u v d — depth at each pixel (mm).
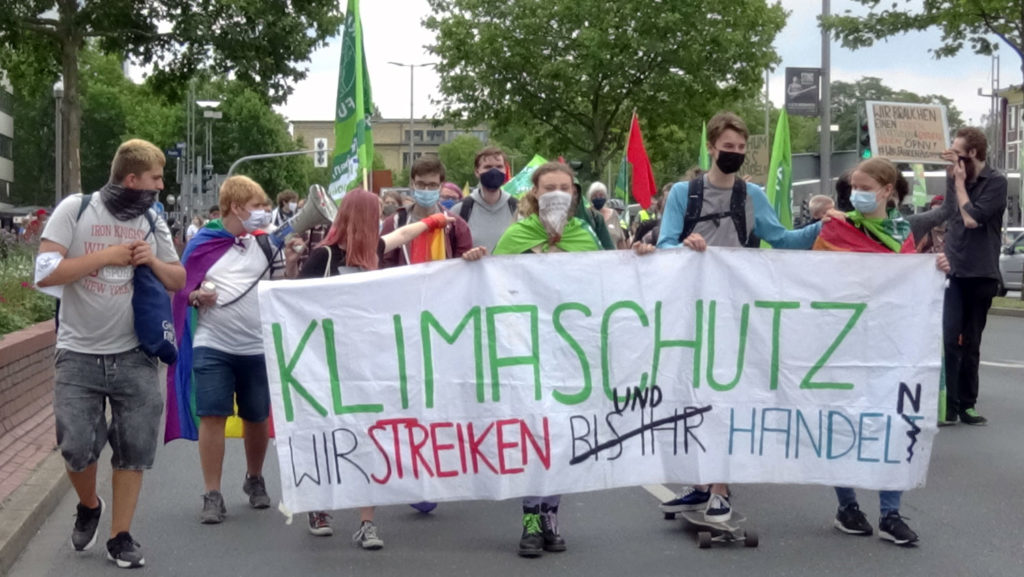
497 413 6105
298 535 6621
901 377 6242
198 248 6934
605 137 36281
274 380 6004
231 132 77500
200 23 25734
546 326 6148
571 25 34969
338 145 11336
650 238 10305
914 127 31172
